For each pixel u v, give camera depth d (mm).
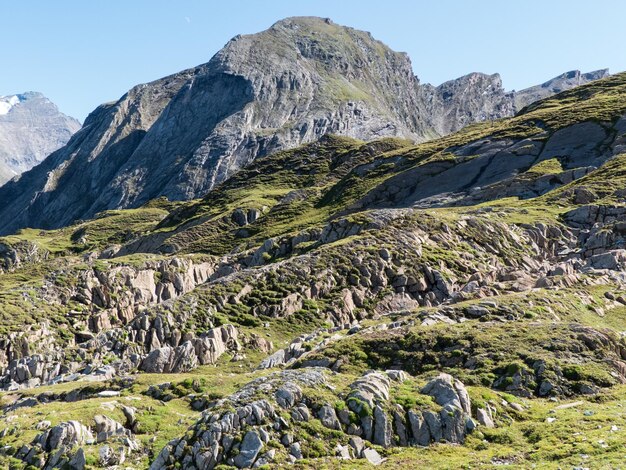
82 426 30266
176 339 58812
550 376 30688
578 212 83562
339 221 89562
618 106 132250
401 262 67375
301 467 23234
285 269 67000
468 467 22500
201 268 99000
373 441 25391
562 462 21547
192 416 33688
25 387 54375
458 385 27719
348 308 62406
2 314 73250
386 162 164875
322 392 27141
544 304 44438
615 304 49375
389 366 35969
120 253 181250
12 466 28016
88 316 79625
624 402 27672
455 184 124812
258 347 54875
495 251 74625
